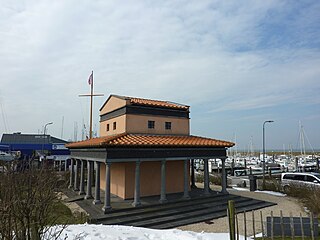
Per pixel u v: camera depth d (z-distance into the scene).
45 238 7.09
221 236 9.86
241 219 15.45
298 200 21.25
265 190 26.12
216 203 18.30
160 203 16.73
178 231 10.40
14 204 5.42
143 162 19.55
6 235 5.24
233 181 32.47
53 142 57.84
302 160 74.12
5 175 5.82
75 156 21.61
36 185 6.11
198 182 33.22
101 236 9.07
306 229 9.89
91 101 30.34
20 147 47.03
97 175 17.02
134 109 19.98
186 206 17.14
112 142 15.55
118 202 17.33
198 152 19.36
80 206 16.55
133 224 13.94
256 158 96.75
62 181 15.25
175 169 21.22
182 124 22.34
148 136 19.58
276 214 16.84
